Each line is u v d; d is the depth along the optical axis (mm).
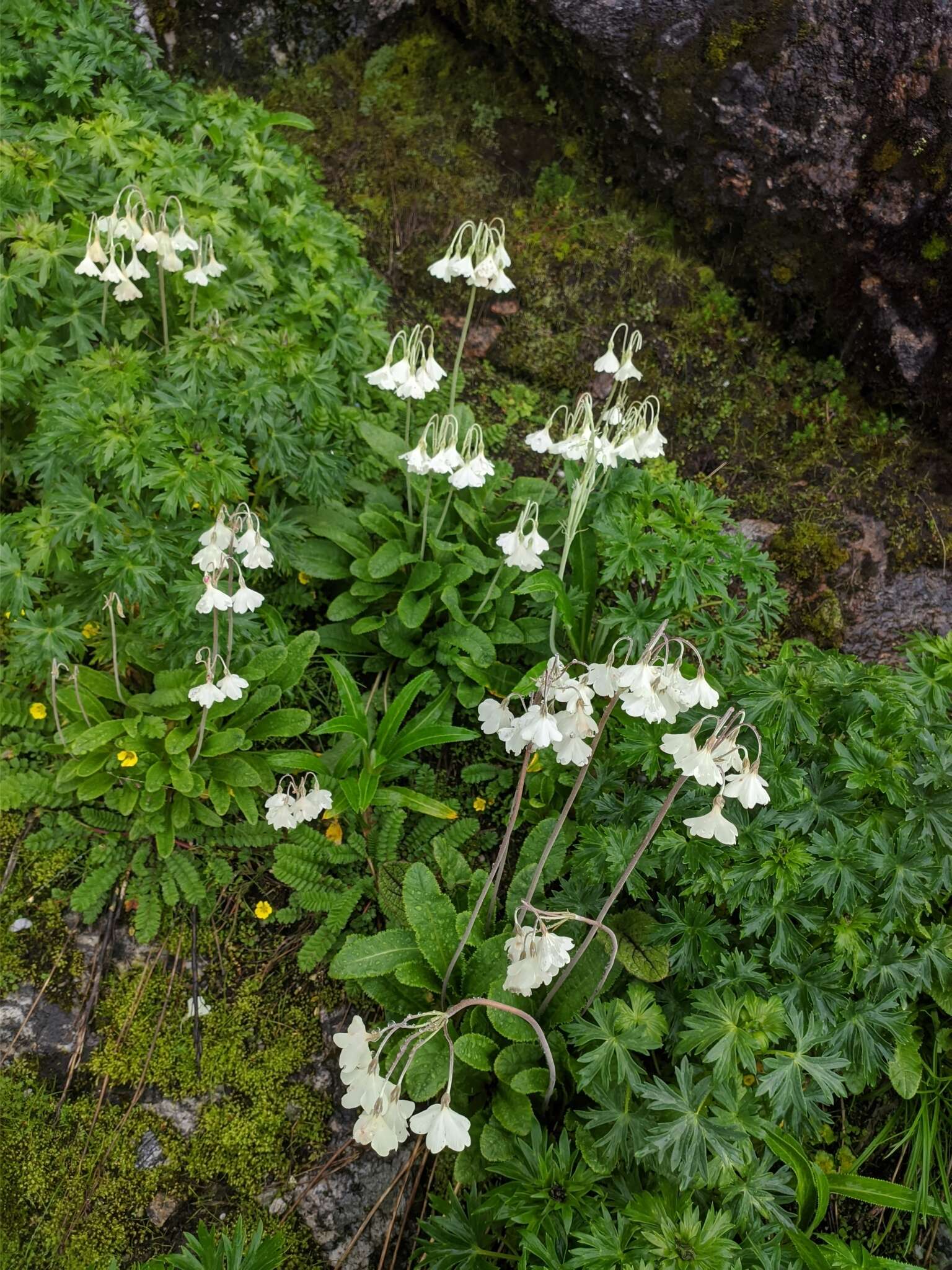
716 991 533
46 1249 541
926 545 820
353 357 724
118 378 597
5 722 639
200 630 635
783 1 790
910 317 821
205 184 663
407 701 642
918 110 771
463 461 641
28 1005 590
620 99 870
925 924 591
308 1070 588
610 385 874
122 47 710
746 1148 485
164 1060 583
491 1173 543
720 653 662
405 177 916
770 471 852
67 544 589
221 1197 556
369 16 921
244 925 625
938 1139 567
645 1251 457
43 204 616
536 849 615
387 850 633
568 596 695
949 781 549
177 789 607
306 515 721
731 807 550
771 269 872
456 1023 570
